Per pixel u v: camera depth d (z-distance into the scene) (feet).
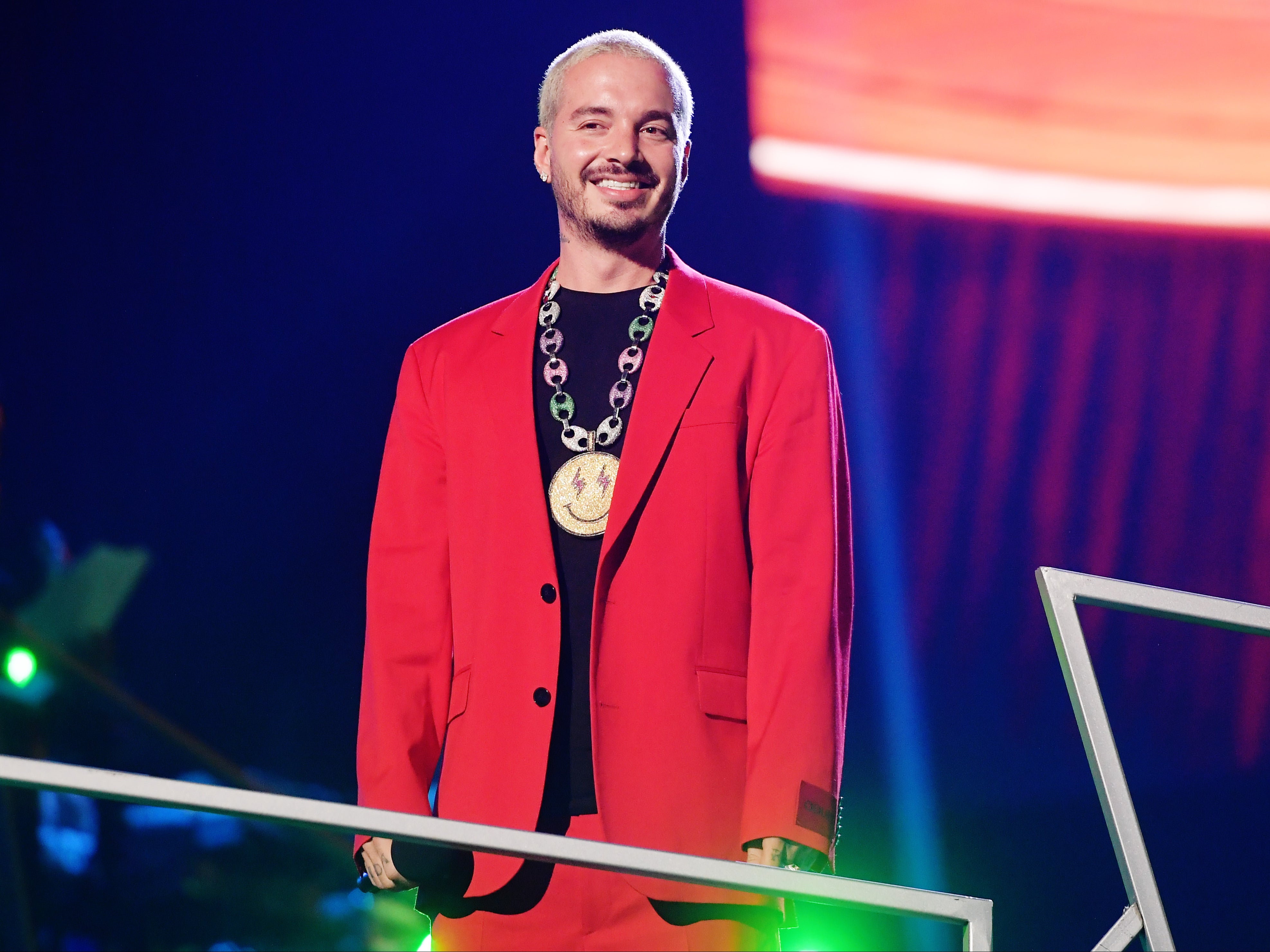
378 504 20.62
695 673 18.42
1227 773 46.85
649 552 18.65
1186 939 44.42
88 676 41.57
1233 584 46.34
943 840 46.65
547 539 18.86
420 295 43.70
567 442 19.45
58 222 43.62
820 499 19.17
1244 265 46.01
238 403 44.06
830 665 18.60
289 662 44.11
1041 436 47.14
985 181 46.37
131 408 43.88
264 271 43.80
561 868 18.25
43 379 43.75
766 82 45.91
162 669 43.60
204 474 44.11
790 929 21.42
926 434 47.44
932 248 46.65
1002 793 47.16
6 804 34.35
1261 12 45.21
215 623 43.98
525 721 18.38
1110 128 46.01
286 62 43.37
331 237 43.68
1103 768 15.53
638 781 18.06
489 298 43.52
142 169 43.55
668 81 20.39
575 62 20.51
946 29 45.73
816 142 46.16
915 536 47.75
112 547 43.62
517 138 43.24
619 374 19.66
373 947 35.70
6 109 43.52
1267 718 46.93
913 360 47.21
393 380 44.04
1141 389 46.70
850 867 46.73
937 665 47.88
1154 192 45.98
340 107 43.45
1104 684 47.93
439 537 20.26
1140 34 45.65
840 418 20.13
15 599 41.86
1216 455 46.42
